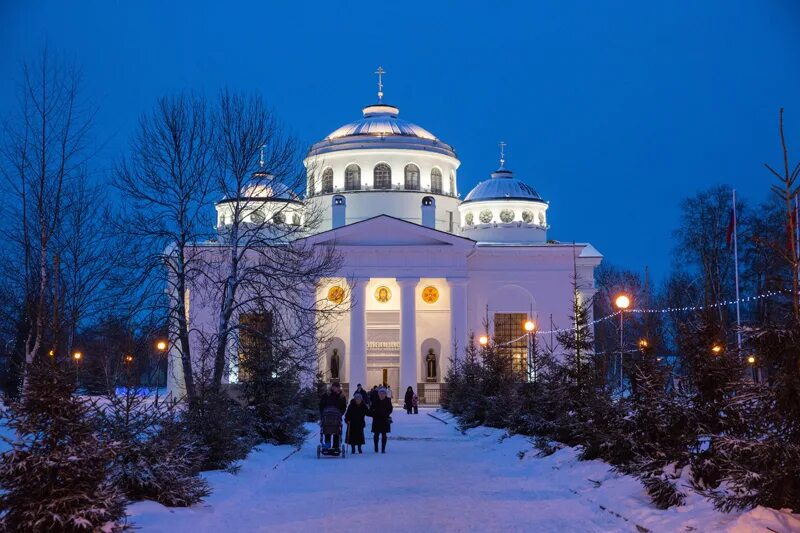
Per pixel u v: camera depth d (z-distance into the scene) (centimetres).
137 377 2028
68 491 1247
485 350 4397
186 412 2198
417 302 7619
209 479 1981
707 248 7225
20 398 1338
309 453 2952
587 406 2330
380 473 2314
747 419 1577
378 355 7644
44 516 1213
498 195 8331
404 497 1842
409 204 8044
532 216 8325
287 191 3678
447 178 8444
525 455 2595
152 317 3144
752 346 1448
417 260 7138
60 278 2845
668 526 1398
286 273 3525
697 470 1606
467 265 7444
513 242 8156
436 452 2975
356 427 2939
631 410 1939
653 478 1594
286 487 2028
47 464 1232
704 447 1778
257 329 3384
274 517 1595
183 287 3219
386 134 8238
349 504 1748
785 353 1397
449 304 7538
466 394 4497
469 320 7481
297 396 3425
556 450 2475
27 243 2730
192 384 2822
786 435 1396
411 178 8212
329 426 2781
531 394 3170
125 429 1628
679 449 1673
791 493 1340
